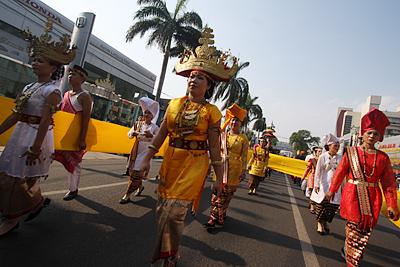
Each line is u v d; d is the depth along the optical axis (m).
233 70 2.83
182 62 2.93
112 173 7.64
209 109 2.65
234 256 3.56
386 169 3.57
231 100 31.58
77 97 4.27
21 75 15.12
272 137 9.26
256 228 5.00
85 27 10.95
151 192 6.22
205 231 4.36
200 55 2.75
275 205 7.69
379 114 3.67
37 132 2.93
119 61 29.44
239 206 6.76
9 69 14.53
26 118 3.02
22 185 2.97
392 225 7.80
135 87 32.97
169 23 21.81
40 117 3.06
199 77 2.69
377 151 3.66
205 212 5.47
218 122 2.67
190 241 3.82
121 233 3.57
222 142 4.79
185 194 2.49
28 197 3.03
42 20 20.36
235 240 4.16
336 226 6.35
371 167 3.57
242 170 4.83
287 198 9.47
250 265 3.38
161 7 22.52
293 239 4.71
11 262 2.48
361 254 3.48
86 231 3.42
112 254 2.98
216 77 2.78
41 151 3.07
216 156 2.65
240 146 4.82
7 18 18.36
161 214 2.49
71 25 22.34
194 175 2.54
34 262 2.55
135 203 5.05
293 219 6.24
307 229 5.55
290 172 12.44
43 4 20.28
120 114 19.70
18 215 2.96
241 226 4.98
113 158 11.25
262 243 4.24
